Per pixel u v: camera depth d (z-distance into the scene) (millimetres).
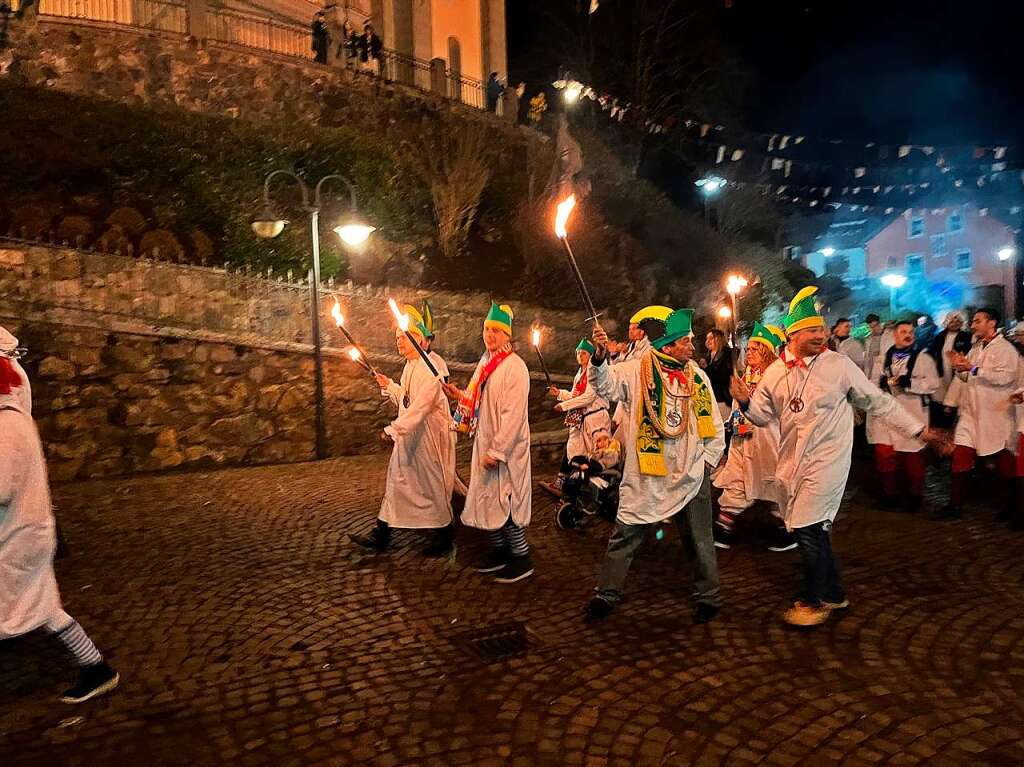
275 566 5879
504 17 29531
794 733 3420
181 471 9969
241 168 13969
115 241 10891
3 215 10836
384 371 11867
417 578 5582
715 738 3406
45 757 3377
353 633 4641
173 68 15891
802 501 4484
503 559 5656
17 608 3615
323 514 7473
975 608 4766
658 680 3953
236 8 20047
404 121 19156
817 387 4496
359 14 24141
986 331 6953
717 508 7695
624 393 4586
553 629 4645
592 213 20375
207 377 10266
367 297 12258
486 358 5598
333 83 18188
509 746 3396
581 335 16469
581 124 24797
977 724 3439
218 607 5070
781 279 26734
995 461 8641
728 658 4176
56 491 8688
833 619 4656
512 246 17969
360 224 10578
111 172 12719
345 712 3721
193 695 3910
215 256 12250
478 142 18047
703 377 4781
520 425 5383
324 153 15344
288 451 10898
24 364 9094
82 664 3865
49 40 14555
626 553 4715
